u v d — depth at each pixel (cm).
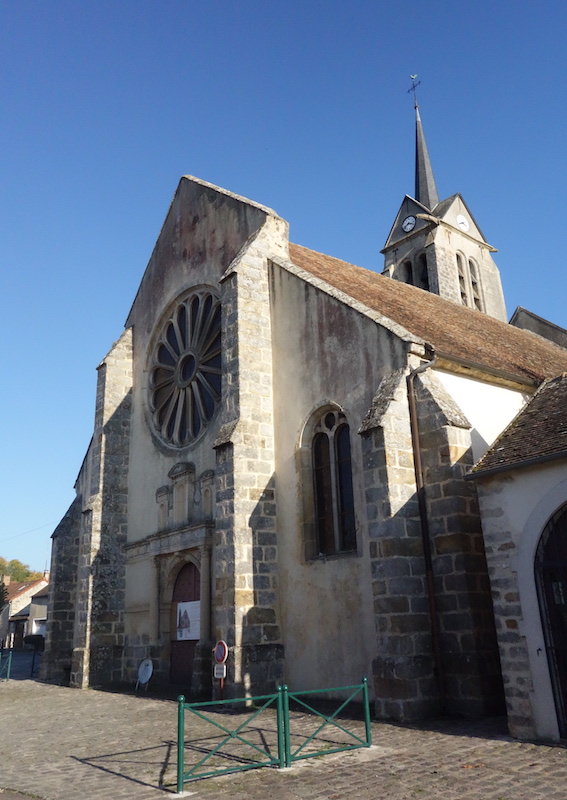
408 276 3912
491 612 1248
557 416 1116
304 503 1598
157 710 1516
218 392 2017
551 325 3250
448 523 1277
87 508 2316
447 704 1211
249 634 1529
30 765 984
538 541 1005
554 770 801
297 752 916
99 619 2181
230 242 2091
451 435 1312
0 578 9512
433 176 4341
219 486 1669
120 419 2442
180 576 2003
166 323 2388
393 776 816
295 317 1747
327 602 1485
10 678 2639
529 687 980
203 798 770
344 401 1548
